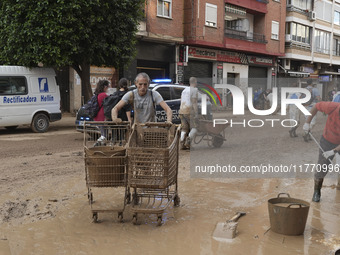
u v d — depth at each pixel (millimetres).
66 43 12961
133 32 15000
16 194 5410
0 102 12055
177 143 4621
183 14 23562
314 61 34188
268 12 29203
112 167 4203
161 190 5117
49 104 13289
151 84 11438
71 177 6406
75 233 4020
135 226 4223
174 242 3789
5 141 10719
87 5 12875
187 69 24609
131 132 4797
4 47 13383
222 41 25500
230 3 25672
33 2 12547
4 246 3691
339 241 3836
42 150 9180
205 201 5141
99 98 8203
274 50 30109
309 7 33281
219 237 3910
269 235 3973
